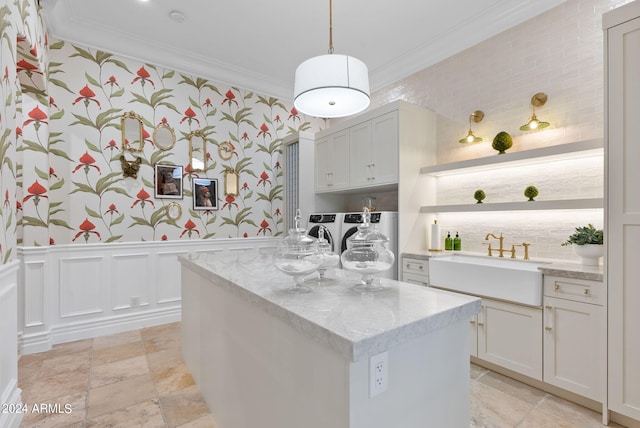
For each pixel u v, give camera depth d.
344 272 1.72
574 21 2.45
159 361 2.58
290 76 4.16
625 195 1.71
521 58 2.75
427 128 3.33
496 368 2.34
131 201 3.37
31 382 2.25
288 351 1.10
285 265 1.27
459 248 3.07
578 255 2.18
